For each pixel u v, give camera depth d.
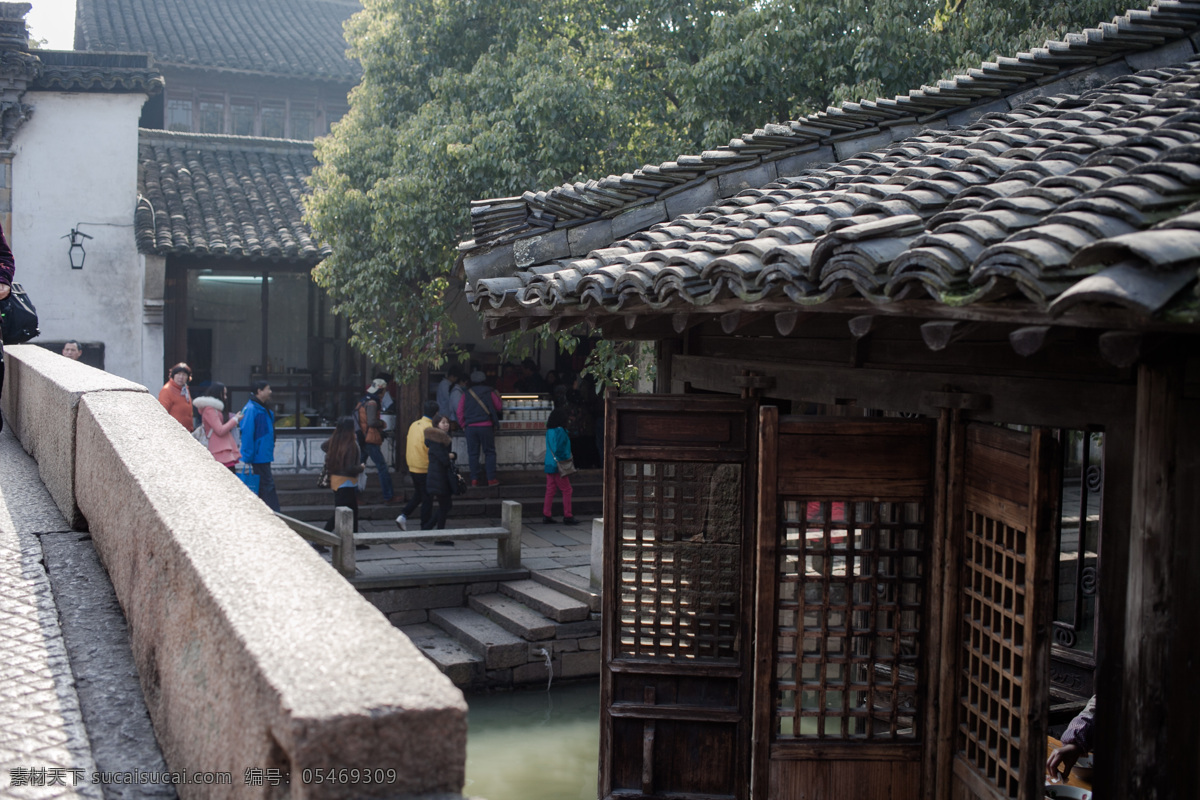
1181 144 2.90
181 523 2.33
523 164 10.52
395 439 15.20
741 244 3.55
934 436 3.93
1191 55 5.13
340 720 1.39
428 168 10.92
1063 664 5.52
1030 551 3.23
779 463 3.95
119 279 13.87
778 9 9.91
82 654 2.80
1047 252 2.27
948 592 3.83
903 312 2.88
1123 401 3.04
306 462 14.84
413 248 11.42
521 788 7.71
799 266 3.15
